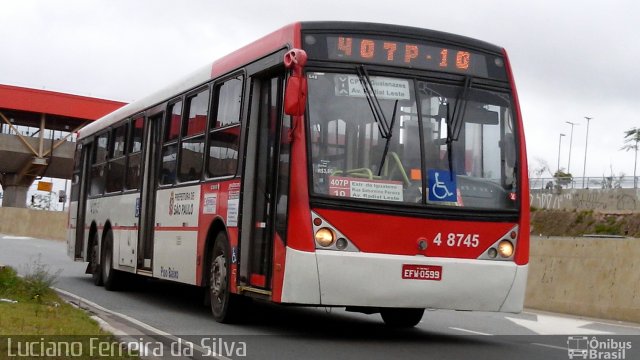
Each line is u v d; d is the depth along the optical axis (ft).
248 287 37.27
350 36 34.94
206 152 43.45
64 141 169.78
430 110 35.12
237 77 40.50
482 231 34.73
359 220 33.40
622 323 53.21
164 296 56.54
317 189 33.27
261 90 38.29
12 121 171.53
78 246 70.54
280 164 35.04
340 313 49.93
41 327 31.48
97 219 64.13
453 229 34.35
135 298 54.54
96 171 66.54
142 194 53.42
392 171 34.09
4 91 158.71
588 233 130.82
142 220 53.11
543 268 61.52
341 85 34.35
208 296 42.68
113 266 58.44
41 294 42.96
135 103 58.08
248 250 37.65
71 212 74.28
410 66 35.27
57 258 97.09
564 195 142.31
